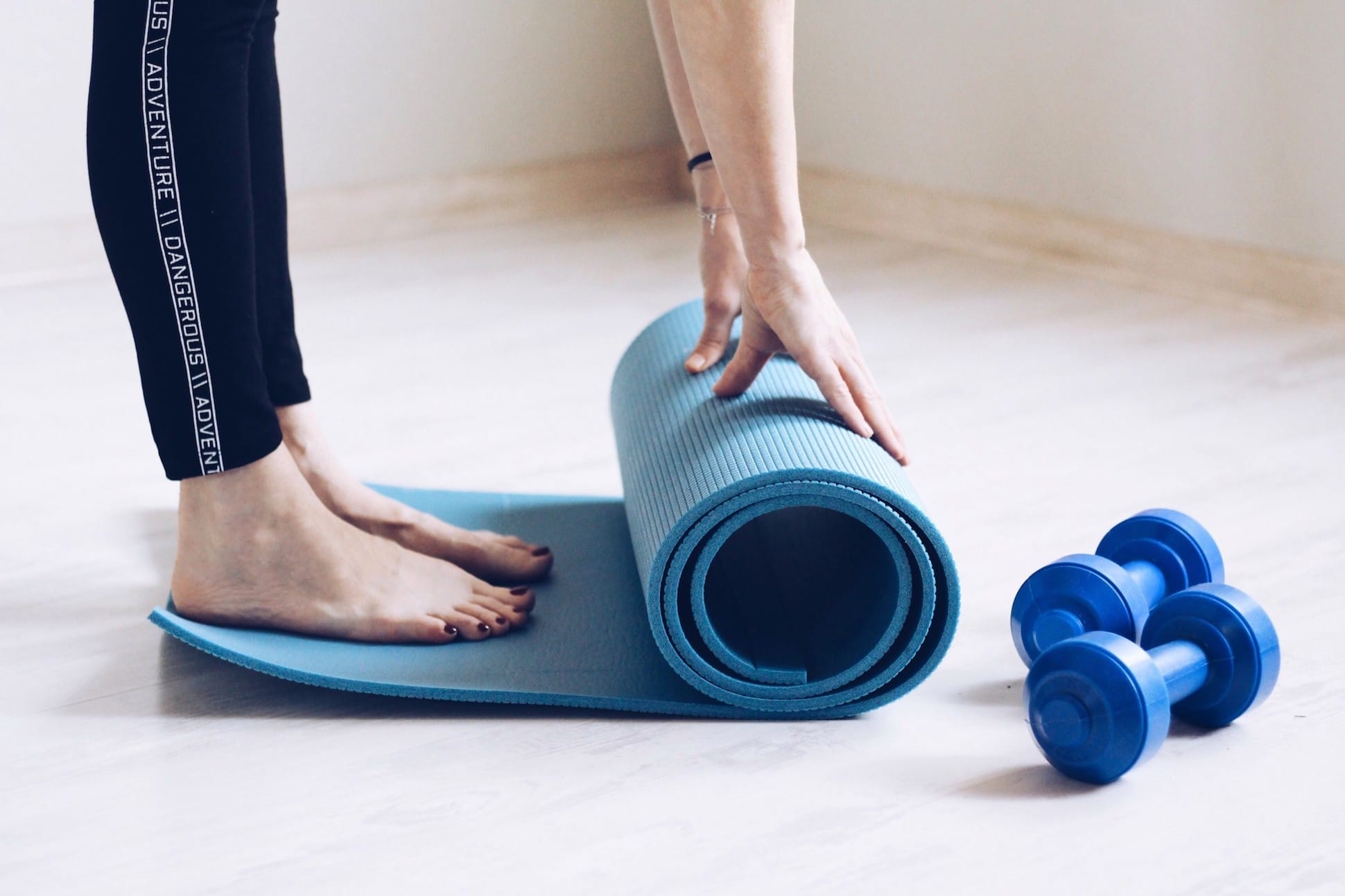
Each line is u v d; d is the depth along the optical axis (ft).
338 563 3.91
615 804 3.26
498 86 11.08
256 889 2.95
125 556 4.88
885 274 9.15
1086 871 2.94
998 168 9.53
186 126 3.41
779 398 3.95
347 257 10.18
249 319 3.64
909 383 6.77
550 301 8.73
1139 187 8.61
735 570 4.34
